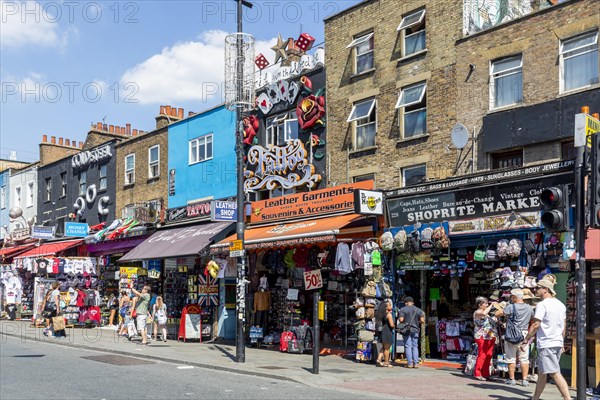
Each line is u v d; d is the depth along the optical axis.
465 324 15.50
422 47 18.36
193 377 12.65
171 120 28.98
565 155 14.52
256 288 20.28
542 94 15.15
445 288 16.44
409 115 18.47
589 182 9.15
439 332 15.84
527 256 13.46
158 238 24.47
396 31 18.97
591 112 13.85
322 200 18.62
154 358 16.05
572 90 14.60
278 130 22.69
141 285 24.83
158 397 10.05
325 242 16.73
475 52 16.70
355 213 16.55
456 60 17.16
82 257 27.69
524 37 15.66
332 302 19.06
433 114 17.59
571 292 12.71
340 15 20.86
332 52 20.94
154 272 23.48
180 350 17.75
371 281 15.77
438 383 12.08
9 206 41.16
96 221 32.28
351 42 20.42
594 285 12.86
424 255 15.42
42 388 10.75
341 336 18.70
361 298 16.03
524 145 15.10
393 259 15.99
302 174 21.08
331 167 20.41
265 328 19.53
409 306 14.65
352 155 19.83
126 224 27.31
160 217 26.58
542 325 9.55
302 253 18.38
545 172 12.98
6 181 41.78
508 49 15.97
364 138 19.75
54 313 21.41
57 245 31.34
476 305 15.77
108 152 31.56
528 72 15.50
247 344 19.86
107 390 10.66
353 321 18.22
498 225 13.81
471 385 11.87
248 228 21.23
